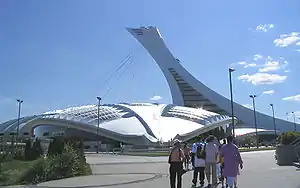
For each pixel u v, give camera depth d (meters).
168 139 77.56
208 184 14.75
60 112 88.62
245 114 114.38
